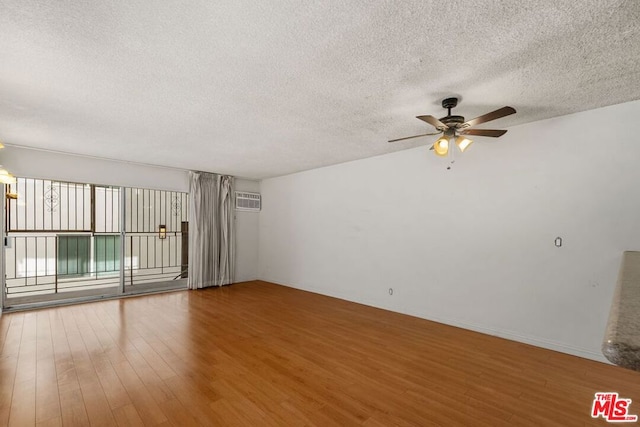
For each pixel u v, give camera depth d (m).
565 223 3.04
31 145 4.14
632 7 1.50
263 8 1.52
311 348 3.12
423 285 4.16
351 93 2.53
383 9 1.53
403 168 4.41
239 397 2.22
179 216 7.15
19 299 4.62
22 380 2.41
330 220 5.45
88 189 6.34
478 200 3.64
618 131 2.77
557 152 3.09
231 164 5.37
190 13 1.56
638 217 2.67
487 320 3.55
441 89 2.46
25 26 1.65
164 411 2.04
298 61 2.04
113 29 1.69
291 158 4.92
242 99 2.64
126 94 2.54
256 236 6.95
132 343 3.18
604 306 2.82
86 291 5.25
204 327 3.72
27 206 5.70
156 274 6.77
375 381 2.47
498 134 2.66
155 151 4.45
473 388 2.38
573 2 1.47
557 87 2.43
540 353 3.02
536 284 3.21
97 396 2.21
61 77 2.24
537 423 1.96
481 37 1.77
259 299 5.14
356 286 5.00
